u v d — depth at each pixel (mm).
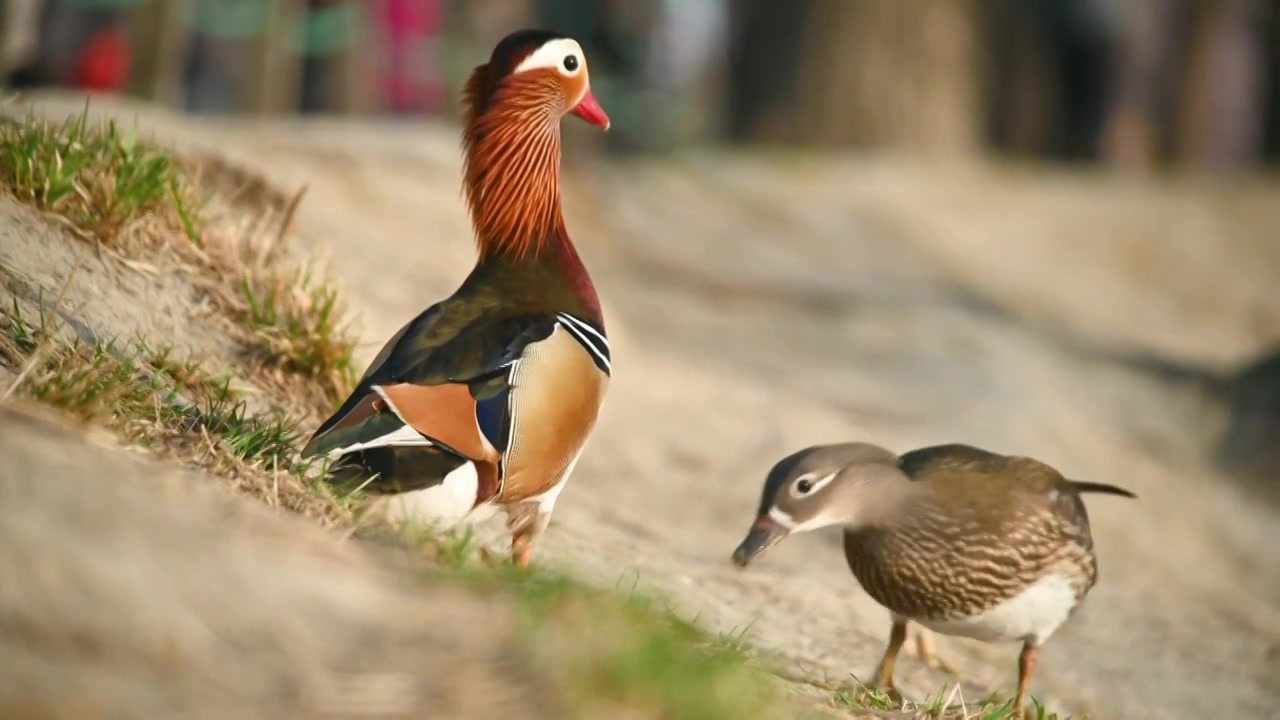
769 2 39375
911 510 8945
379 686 5422
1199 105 43125
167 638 5293
